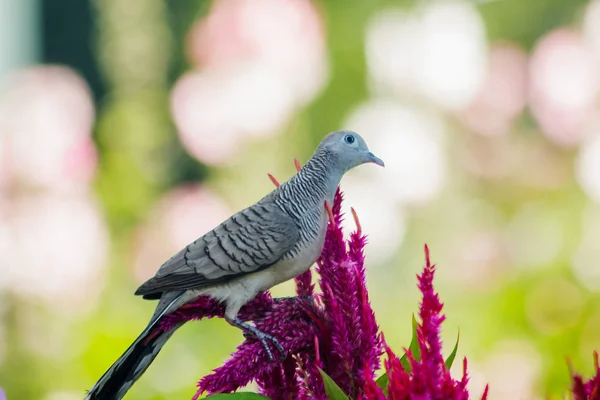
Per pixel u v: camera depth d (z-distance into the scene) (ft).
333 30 50.31
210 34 39.60
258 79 38.93
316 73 40.24
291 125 41.27
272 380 13.79
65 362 33.17
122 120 44.91
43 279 34.63
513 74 42.34
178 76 53.42
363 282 13.58
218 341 33.58
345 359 13.23
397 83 45.47
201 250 16.74
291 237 16.67
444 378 11.40
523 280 34.99
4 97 36.63
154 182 44.16
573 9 50.96
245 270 16.49
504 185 41.70
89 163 36.52
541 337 32.24
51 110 35.96
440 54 43.68
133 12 48.44
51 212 34.91
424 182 41.29
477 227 41.06
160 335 15.94
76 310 34.91
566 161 40.70
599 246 36.94
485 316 33.91
